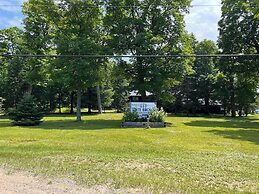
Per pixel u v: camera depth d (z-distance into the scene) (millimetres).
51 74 28922
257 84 40781
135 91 29625
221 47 34531
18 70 43656
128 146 13555
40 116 26094
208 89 50156
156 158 10906
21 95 44594
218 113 53875
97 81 29500
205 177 8367
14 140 15312
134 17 29797
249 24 32594
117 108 57156
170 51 28266
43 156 11047
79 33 29375
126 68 30000
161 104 47719
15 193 6734
